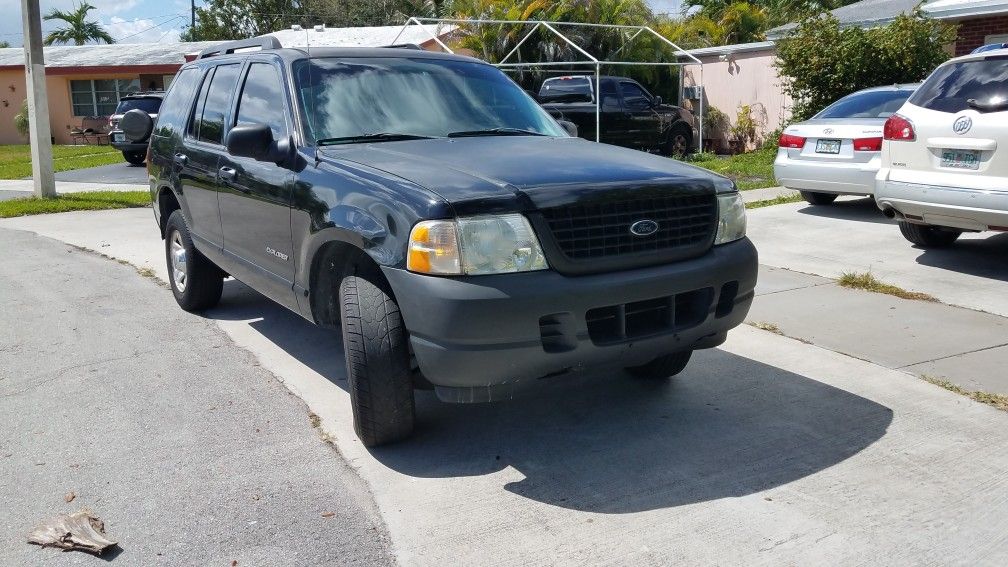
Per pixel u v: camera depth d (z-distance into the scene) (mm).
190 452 4102
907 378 4816
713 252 4012
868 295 6555
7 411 4664
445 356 3500
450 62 5426
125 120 7016
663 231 3848
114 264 8648
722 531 3293
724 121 20281
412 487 3717
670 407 4535
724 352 5375
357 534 3340
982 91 6578
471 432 4285
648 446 4066
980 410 4352
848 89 14859
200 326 6270
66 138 33219
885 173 7199
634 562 3100
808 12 15758
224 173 5348
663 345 3848
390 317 3793
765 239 8734
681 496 3574
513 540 3268
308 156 4469
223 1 48438
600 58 22359
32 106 14227
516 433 4262
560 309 3531
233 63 5820
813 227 9250
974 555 3104
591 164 4027
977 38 15711
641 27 20891
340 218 3951
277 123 4898
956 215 6691
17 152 28781
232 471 3896
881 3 18859
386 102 4914
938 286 6730
